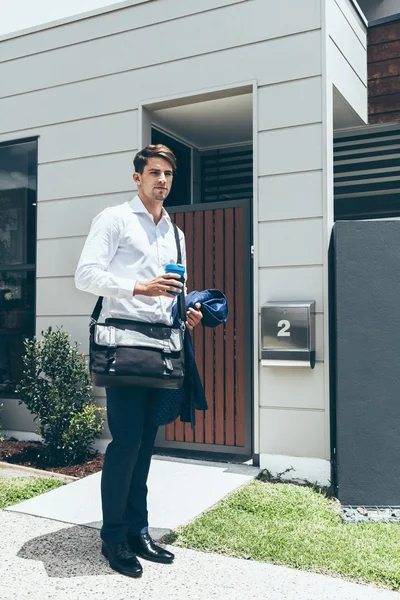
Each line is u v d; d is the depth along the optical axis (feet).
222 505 12.06
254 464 14.79
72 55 17.52
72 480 14.23
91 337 9.17
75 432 15.30
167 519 11.29
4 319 18.54
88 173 17.15
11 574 9.06
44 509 11.99
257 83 14.94
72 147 17.43
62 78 17.65
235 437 15.33
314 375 13.92
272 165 14.66
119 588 8.63
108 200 16.83
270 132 14.74
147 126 16.76
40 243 17.80
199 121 18.58
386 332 12.55
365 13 22.70
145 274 9.36
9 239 18.61
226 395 15.48
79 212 17.24
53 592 8.49
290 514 11.59
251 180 21.13
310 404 13.93
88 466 15.31
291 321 13.73
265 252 14.61
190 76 15.83
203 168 21.95
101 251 9.08
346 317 12.62
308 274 14.12
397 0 22.13
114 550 9.19
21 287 18.34
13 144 18.61
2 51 18.65
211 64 15.56
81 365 16.11
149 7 16.40
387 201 19.21
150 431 9.79
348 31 16.44
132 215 9.47
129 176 16.55
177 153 20.52
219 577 9.02
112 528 9.24
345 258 12.70
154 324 9.23
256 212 14.75
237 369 15.37
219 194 21.67
